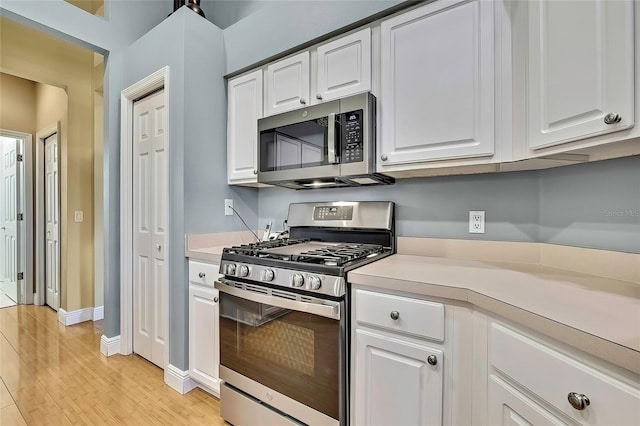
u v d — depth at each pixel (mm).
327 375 1266
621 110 782
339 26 1629
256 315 1498
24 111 3605
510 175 1490
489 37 1240
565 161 1183
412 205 1746
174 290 1972
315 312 1274
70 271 3039
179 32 1945
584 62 878
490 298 915
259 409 1481
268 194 2371
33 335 2760
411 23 1433
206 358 1804
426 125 1396
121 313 2375
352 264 1323
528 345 809
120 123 2406
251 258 1506
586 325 692
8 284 3949
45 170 3590
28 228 3627
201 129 2016
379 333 1189
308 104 1767
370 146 1520
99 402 1791
